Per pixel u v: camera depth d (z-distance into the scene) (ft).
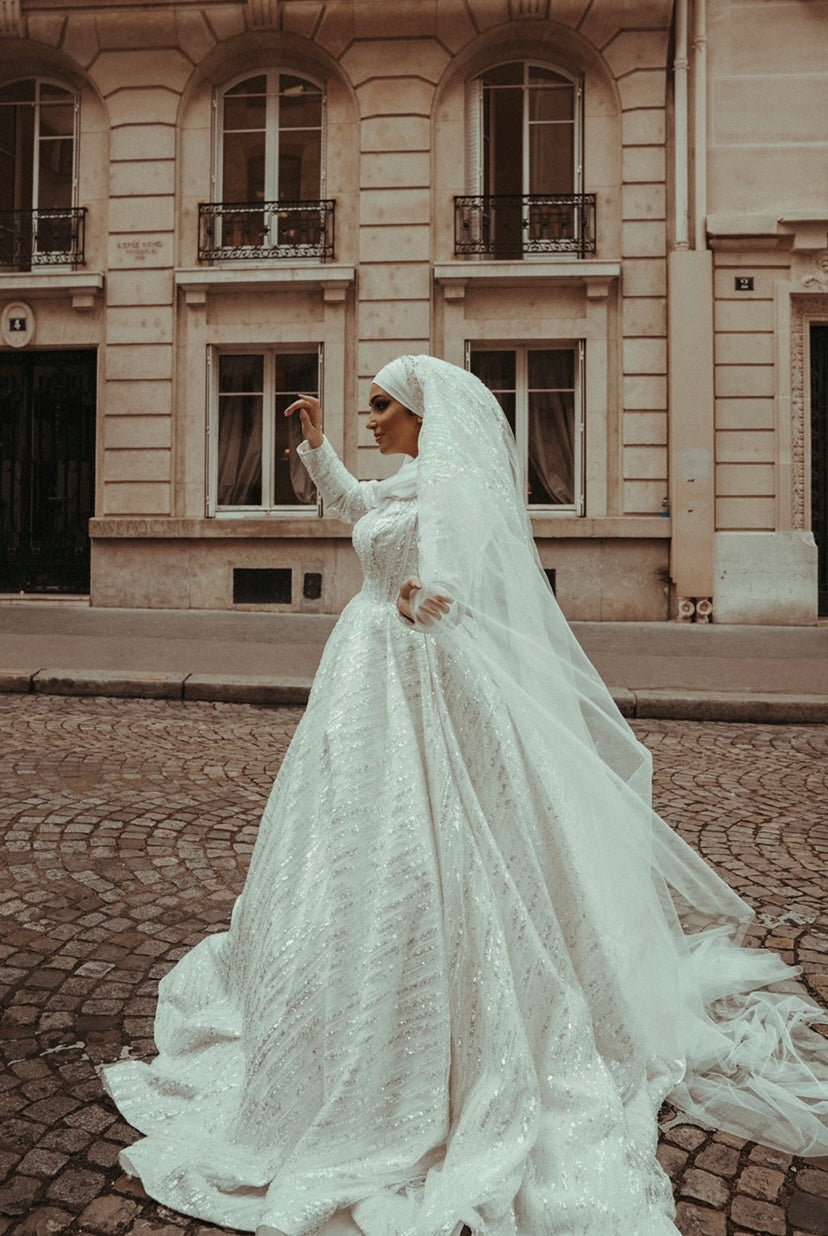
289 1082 6.21
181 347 41.70
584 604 40.06
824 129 38.93
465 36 40.06
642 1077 7.12
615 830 7.70
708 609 38.99
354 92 40.81
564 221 40.75
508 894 6.56
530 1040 6.48
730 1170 6.57
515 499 7.51
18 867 12.32
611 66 39.83
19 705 23.12
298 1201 5.55
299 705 24.12
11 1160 6.50
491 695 7.02
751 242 38.75
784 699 23.25
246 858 12.87
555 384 41.75
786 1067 7.80
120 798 15.52
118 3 40.75
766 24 38.78
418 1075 6.12
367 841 6.54
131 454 41.65
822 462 40.50
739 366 39.24
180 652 28.89
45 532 43.86
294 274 40.29
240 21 40.52
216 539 41.16
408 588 6.30
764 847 13.78
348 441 41.16
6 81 43.27
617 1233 5.64
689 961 8.90
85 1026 8.36
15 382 43.60
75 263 42.19
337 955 6.28
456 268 39.73
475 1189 5.55
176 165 41.57
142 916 10.84
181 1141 6.55
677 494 39.11
